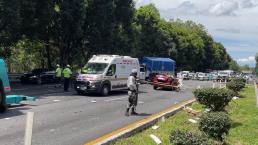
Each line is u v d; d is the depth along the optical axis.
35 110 19.38
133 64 32.41
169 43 86.00
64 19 43.09
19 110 19.17
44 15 38.28
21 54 60.56
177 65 105.69
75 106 21.69
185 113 19.09
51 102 23.22
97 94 29.95
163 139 12.55
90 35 48.78
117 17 53.62
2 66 18.55
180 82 40.53
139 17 74.50
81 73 29.41
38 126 14.76
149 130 14.21
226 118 12.40
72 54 52.50
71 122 16.02
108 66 29.48
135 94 18.73
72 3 43.06
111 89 29.69
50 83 41.69
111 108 21.27
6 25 33.53
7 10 32.00
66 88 31.91
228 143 12.49
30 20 36.66
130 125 15.67
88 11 47.53
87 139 12.63
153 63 56.12
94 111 19.78
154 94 32.72
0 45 37.00
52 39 48.62
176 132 9.40
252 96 32.66
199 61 127.62
